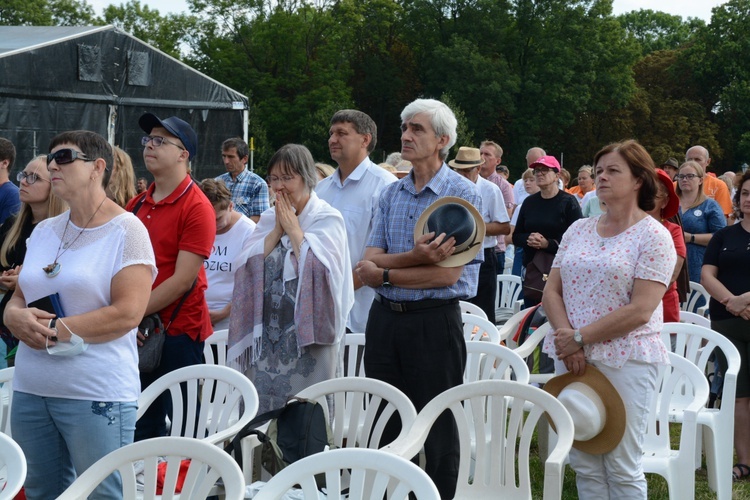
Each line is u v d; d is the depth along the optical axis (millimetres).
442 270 3951
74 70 12773
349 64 54906
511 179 53625
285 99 49812
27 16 56438
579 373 3596
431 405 3404
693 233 7754
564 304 3770
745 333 5277
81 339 3100
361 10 54656
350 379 3666
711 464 4992
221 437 3438
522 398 3342
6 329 4926
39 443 3238
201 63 52250
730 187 12477
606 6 54531
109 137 13359
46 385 3156
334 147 5059
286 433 3570
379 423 3584
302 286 4242
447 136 4137
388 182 5074
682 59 60938
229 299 5512
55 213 4656
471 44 52031
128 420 3258
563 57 53031
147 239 3291
